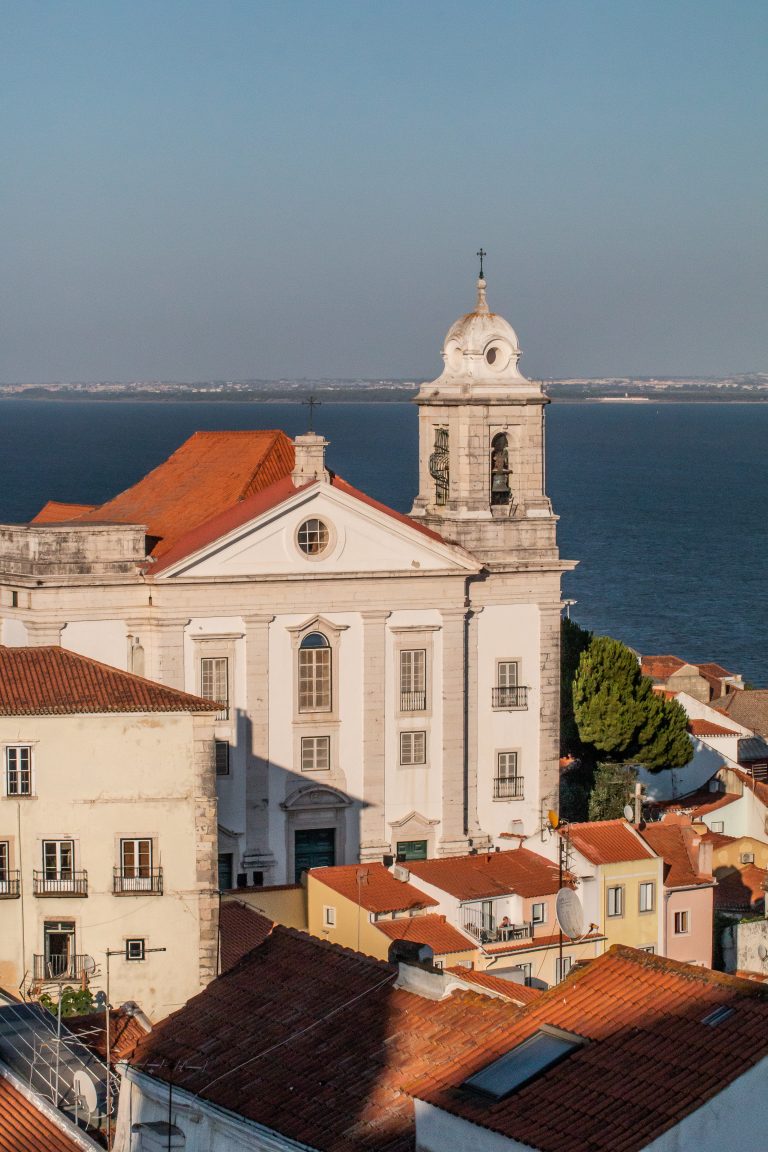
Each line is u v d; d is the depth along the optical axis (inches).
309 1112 1984.5
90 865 2844.5
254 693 4286.4
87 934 2847.0
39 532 4158.5
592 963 1975.9
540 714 4601.4
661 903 3961.6
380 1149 1888.5
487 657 4554.6
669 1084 1759.4
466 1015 2085.4
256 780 4303.6
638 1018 1865.2
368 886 3823.8
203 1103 2048.5
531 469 4603.8
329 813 4379.9
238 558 4256.9
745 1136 1739.7
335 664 4362.7
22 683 2906.0
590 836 4005.9
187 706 2849.4
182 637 4222.4
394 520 4367.6
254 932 3277.6
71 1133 2138.3
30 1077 2233.0
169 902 2851.9
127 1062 2167.8
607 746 5049.2
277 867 4333.2
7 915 2834.6
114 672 2972.4
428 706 4456.2
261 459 4690.0
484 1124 1763.0
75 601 4160.9
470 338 4598.9
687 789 5689.0
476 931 3725.4
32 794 2829.7
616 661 5103.3
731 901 4345.5
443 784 4483.3
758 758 6107.3
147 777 2844.5
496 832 4576.8
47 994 2790.4
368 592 4372.5
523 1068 1828.2
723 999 1865.2
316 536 4328.3
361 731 4394.7
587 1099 1764.3
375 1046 2066.9
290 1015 2185.0
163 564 4220.0
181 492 4778.5
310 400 4421.8
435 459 4682.6
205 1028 2196.1
